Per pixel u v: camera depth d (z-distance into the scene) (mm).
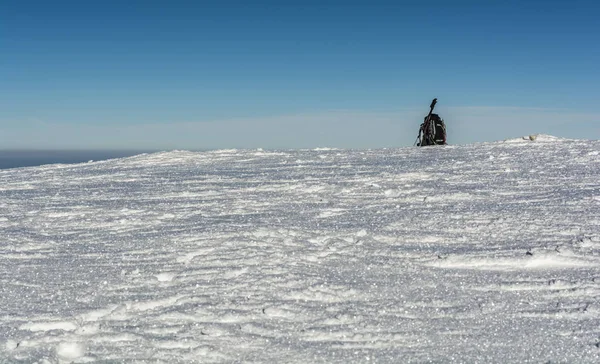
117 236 6938
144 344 3986
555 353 3750
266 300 4707
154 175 12609
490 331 4113
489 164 11430
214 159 15836
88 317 4492
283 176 11109
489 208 7480
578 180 9109
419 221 7027
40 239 6965
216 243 6305
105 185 11438
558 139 15938
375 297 4773
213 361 3764
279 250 6016
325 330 4160
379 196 8703
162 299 4758
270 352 3865
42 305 4738
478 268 5422
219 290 4941
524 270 5309
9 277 5477
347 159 13883
